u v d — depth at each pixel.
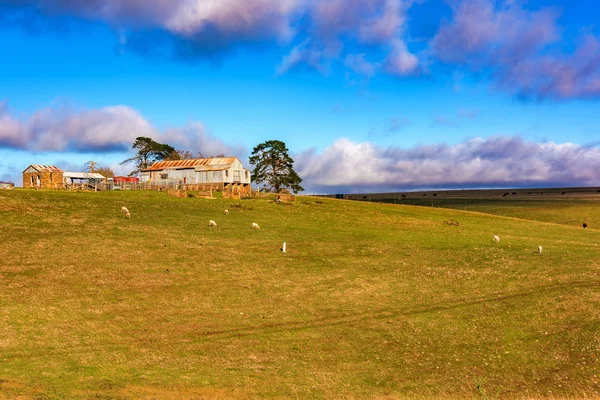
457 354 31.66
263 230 64.06
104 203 73.25
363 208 96.44
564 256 57.88
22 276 40.47
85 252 47.81
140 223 62.00
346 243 60.28
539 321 36.94
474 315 38.12
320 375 27.44
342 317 37.00
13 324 31.61
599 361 30.27
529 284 45.94
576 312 38.34
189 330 33.00
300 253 54.34
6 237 50.19
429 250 58.94
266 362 28.77
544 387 27.34
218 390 24.38
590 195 173.88
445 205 153.25
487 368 29.81
